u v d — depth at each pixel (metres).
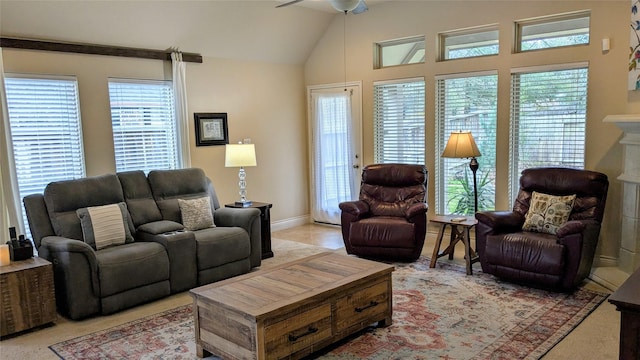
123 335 3.47
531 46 5.23
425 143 6.06
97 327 3.63
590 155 4.78
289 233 6.70
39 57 4.61
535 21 5.17
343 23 6.63
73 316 3.72
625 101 4.52
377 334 3.34
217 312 2.91
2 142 4.32
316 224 7.28
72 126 4.89
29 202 4.15
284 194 7.04
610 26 4.55
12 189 4.41
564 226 4.00
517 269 4.16
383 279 3.43
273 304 2.80
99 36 4.95
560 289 4.07
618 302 1.72
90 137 5.01
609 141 4.64
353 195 6.83
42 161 4.71
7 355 3.20
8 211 4.39
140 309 3.99
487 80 5.52
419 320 3.56
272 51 6.54
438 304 3.86
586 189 4.38
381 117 6.49
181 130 5.64
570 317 3.54
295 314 2.85
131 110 5.36
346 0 3.64
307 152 7.32
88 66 4.95
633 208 4.23
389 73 6.27
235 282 3.22
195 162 5.93
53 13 4.48
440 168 6.02
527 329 3.35
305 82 7.18
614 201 4.65
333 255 3.86
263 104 6.64
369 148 6.61
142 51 5.34
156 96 5.57
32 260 3.75
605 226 4.71
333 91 6.86
